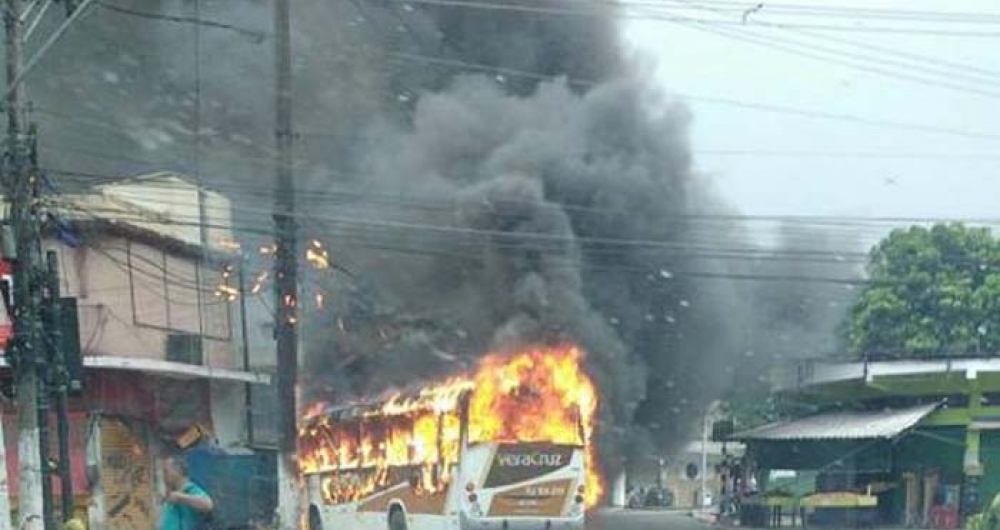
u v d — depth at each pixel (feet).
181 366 72.02
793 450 109.40
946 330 115.03
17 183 41.04
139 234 72.74
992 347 113.80
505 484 60.75
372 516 67.92
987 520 67.67
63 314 41.19
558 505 61.57
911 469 101.55
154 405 73.05
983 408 98.84
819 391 108.58
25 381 40.60
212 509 30.07
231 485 73.77
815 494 103.86
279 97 61.11
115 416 70.23
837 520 101.60
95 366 66.54
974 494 97.45
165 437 73.20
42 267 41.78
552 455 62.03
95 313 68.85
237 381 78.18
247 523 73.61
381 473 67.36
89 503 67.15
